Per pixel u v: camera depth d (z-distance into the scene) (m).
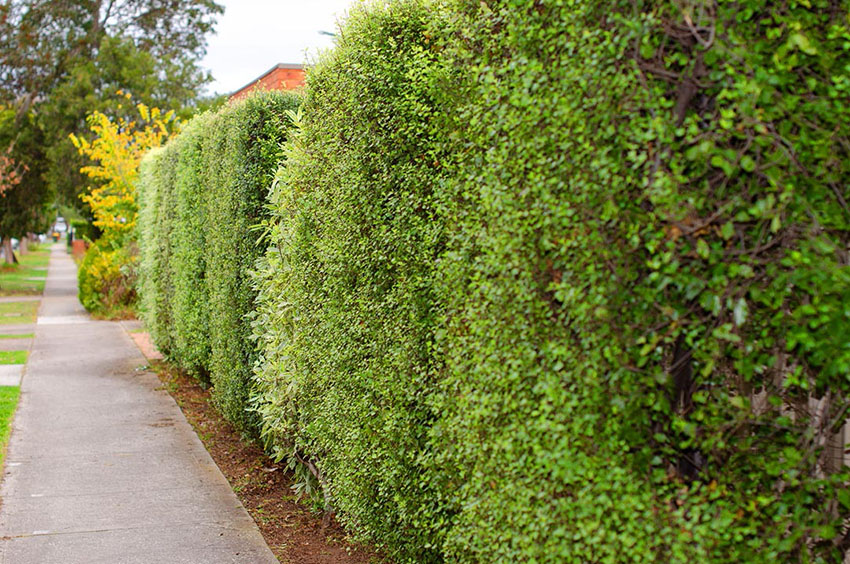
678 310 2.43
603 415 2.58
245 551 5.27
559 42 2.71
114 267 21.47
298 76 12.18
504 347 2.98
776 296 2.36
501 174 3.00
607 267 2.50
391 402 4.26
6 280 36.03
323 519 5.84
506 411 3.02
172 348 12.23
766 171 2.34
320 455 5.66
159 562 5.07
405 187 4.12
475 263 3.26
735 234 2.38
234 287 7.77
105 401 10.24
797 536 2.43
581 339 2.63
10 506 6.14
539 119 2.82
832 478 2.47
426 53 3.90
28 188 33.94
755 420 2.47
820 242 2.32
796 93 2.44
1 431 8.44
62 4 33.66
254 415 7.65
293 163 6.03
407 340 4.05
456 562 3.70
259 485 6.84
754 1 2.37
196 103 33.44
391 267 4.30
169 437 8.40
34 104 33.44
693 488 2.42
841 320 2.35
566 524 2.70
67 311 23.20
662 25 2.42
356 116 4.58
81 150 21.81
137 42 35.12
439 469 3.85
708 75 2.41
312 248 5.48
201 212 9.43
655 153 2.42
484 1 3.37
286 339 6.14
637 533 2.46
